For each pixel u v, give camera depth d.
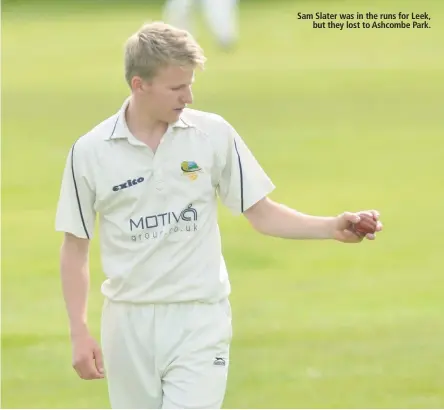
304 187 52.88
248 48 105.56
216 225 17.66
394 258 40.22
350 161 59.22
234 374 27.22
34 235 44.50
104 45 109.56
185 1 101.38
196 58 16.58
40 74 94.31
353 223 17.80
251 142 64.38
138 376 17.61
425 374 27.16
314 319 32.44
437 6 120.69
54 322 32.72
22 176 56.16
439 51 102.31
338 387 26.16
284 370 27.55
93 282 36.84
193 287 17.20
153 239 17.17
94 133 17.30
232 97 81.12
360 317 32.69
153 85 16.66
